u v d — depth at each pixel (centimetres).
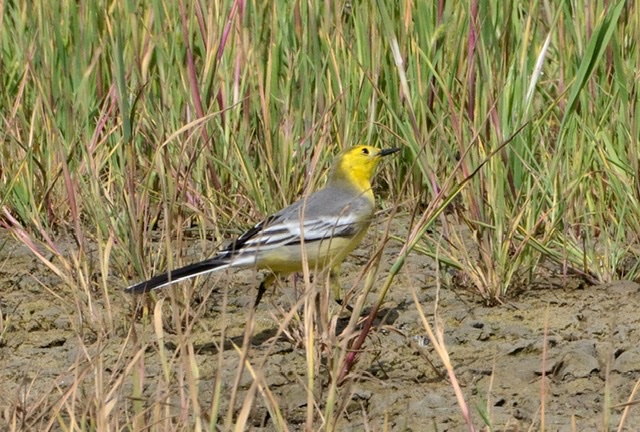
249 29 1416
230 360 1023
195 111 1368
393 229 1386
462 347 1056
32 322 1138
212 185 1388
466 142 1248
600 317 1123
